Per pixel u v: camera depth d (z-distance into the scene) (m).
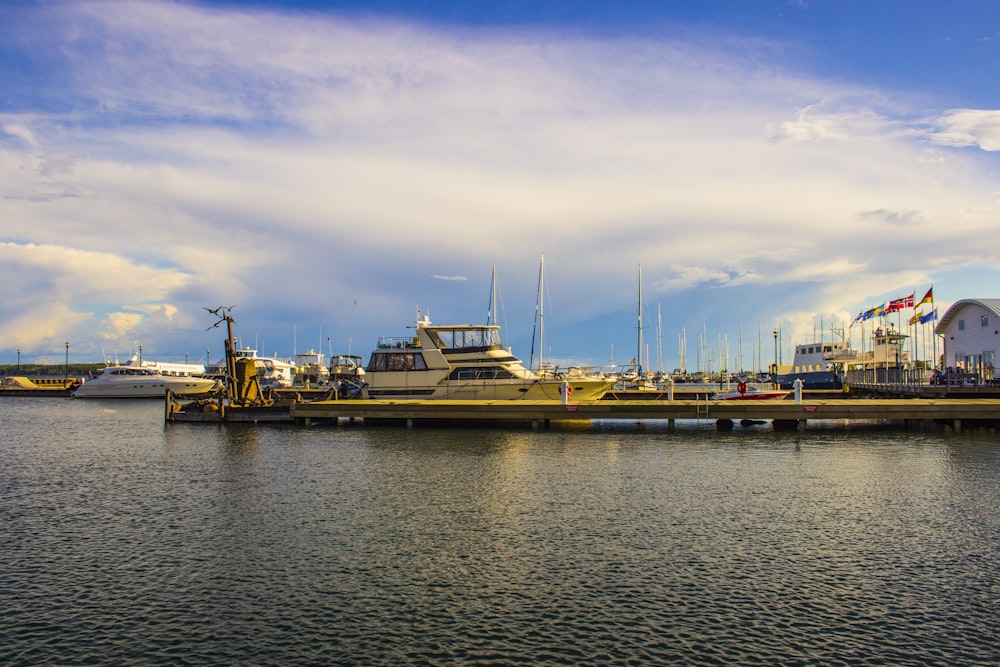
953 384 52.19
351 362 89.12
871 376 65.19
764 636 12.48
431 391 48.41
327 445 35.56
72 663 11.75
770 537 17.91
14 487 25.38
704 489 23.56
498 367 47.66
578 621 13.09
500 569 15.71
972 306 57.28
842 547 17.11
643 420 45.97
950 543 17.42
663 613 13.40
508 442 35.66
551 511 20.61
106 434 44.03
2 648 12.27
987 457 30.03
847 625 12.89
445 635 12.59
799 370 82.62
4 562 16.56
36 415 65.31
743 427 41.66
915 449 32.44
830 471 26.84
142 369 101.31
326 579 15.24
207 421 47.94
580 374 50.56
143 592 14.66
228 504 22.12
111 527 19.52
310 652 12.03
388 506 21.45
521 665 11.54
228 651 12.10
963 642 12.27
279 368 118.69
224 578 15.38
